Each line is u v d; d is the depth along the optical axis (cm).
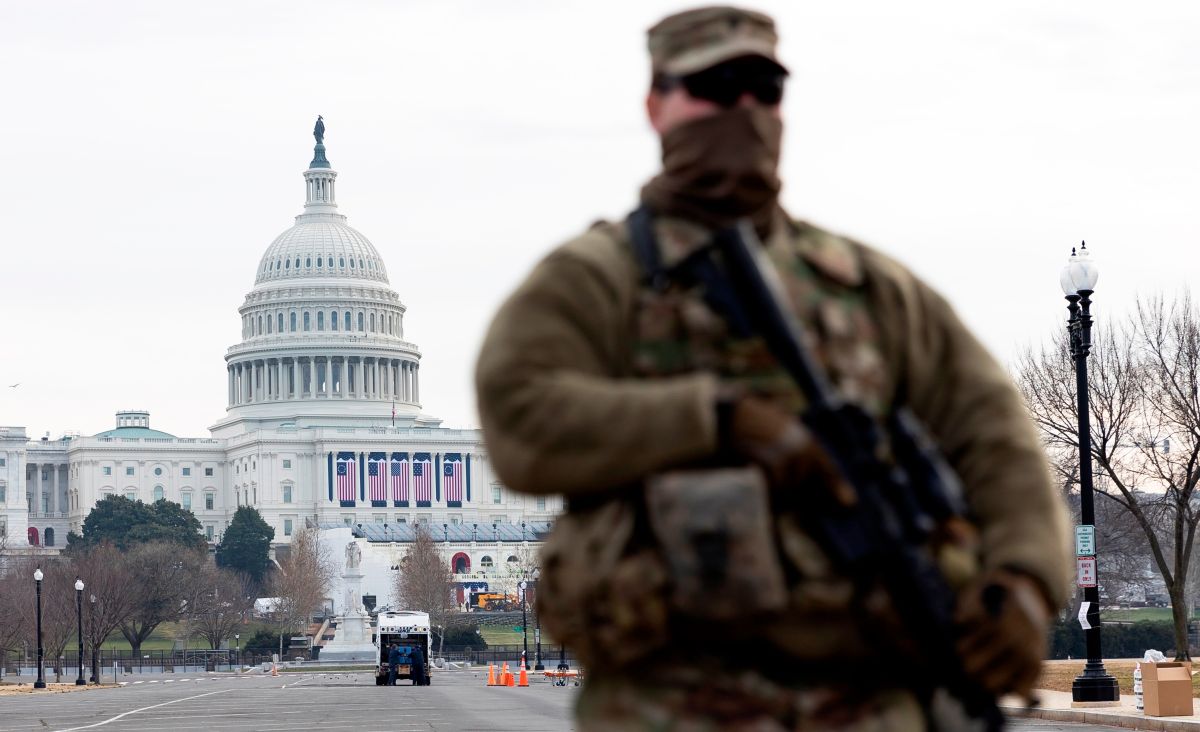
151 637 18162
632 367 347
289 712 3994
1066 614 7300
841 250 371
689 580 327
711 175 356
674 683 339
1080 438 3083
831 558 332
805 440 328
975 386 374
